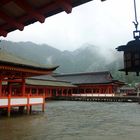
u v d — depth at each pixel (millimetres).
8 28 7395
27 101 28766
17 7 6469
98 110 37219
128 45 4883
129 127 20328
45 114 29938
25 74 29812
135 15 4656
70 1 6066
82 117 27547
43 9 6445
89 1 5992
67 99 69938
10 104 26266
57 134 17047
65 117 27219
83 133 17562
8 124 21094
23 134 16859
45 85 65188
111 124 22062
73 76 90375
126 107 43969
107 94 75812
